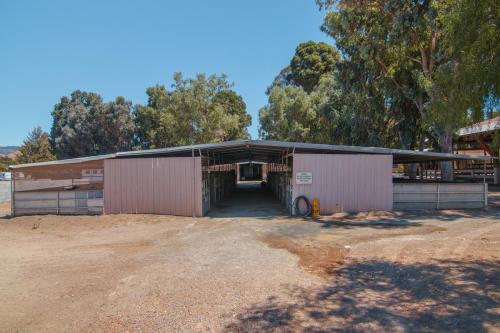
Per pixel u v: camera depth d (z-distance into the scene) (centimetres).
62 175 1762
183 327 414
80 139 4322
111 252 809
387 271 618
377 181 1387
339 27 2166
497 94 683
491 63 681
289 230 1044
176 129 3397
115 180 1397
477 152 3244
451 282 552
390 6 1777
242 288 543
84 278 612
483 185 1476
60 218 1304
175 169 1362
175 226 1150
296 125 3616
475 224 1105
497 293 503
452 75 779
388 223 1141
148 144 4497
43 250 849
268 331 401
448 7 1127
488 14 683
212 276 607
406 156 1528
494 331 393
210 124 3397
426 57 1973
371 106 2347
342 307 465
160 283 574
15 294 542
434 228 1045
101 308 479
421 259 690
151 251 809
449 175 1944
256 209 1595
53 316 457
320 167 1370
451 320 421
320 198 1369
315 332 397
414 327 405
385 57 2050
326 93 3538
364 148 1380
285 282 569
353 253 754
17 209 1425
